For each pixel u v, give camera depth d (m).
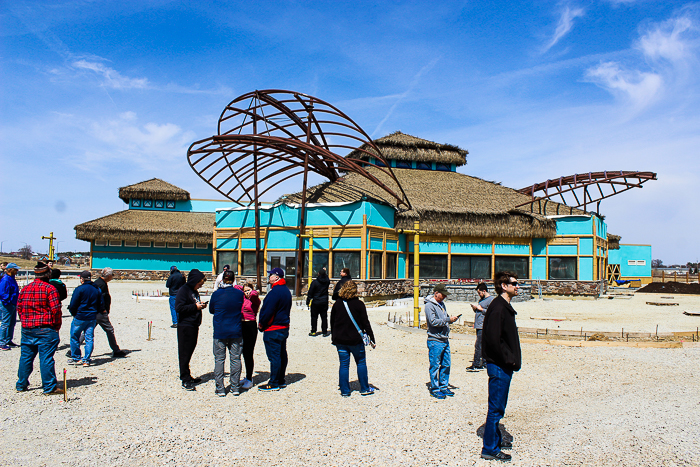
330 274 25.95
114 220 46.41
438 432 6.30
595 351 11.53
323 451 5.68
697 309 22.23
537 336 13.85
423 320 17.45
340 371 7.96
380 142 39.19
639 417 6.79
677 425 6.46
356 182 32.50
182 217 49.75
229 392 8.11
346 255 25.88
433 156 40.03
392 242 28.44
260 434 6.22
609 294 33.72
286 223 27.30
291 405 7.43
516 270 31.34
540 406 7.36
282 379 8.44
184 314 8.24
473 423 6.64
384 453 5.63
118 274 45.56
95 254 45.50
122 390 8.11
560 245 31.19
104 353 11.09
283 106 25.59
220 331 7.81
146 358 10.59
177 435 6.15
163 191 50.28
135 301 23.81
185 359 8.21
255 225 27.05
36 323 7.77
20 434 6.12
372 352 11.57
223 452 5.64
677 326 15.88
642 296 32.09
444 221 29.92
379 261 27.00
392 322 16.25
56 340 7.96
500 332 5.46
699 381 8.73
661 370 9.58
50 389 7.82
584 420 6.70
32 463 5.26
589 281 30.42
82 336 12.82
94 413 6.95
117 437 6.05
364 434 6.23
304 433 6.26
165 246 46.75
